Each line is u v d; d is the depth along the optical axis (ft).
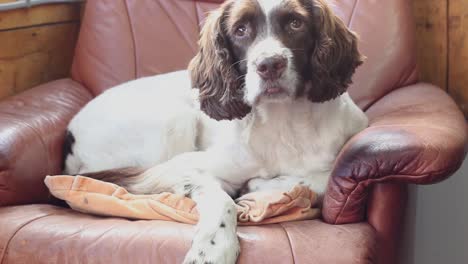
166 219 6.04
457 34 8.88
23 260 5.72
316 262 5.19
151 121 7.35
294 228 5.71
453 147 5.43
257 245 5.40
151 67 9.04
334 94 6.47
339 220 5.82
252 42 6.23
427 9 9.02
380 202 5.75
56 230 5.82
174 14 9.22
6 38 8.71
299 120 6.59
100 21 9.18
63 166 7.68
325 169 6.72
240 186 7.02
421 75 9.30
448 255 8.95
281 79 5.96
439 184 8.79
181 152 7.43
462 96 9.04
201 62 6.78
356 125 6.92
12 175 6.64
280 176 6.81
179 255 5.36
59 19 9.75
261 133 6.68
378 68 8.26
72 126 7.67
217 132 7.29
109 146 7.48
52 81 9.22
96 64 9.07
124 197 6.29
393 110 7.18
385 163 5.39
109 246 5.54
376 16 8.43
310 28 6.31
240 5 6.28
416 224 8.82
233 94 6.47
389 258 5.87
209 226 5.47
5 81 8.82
